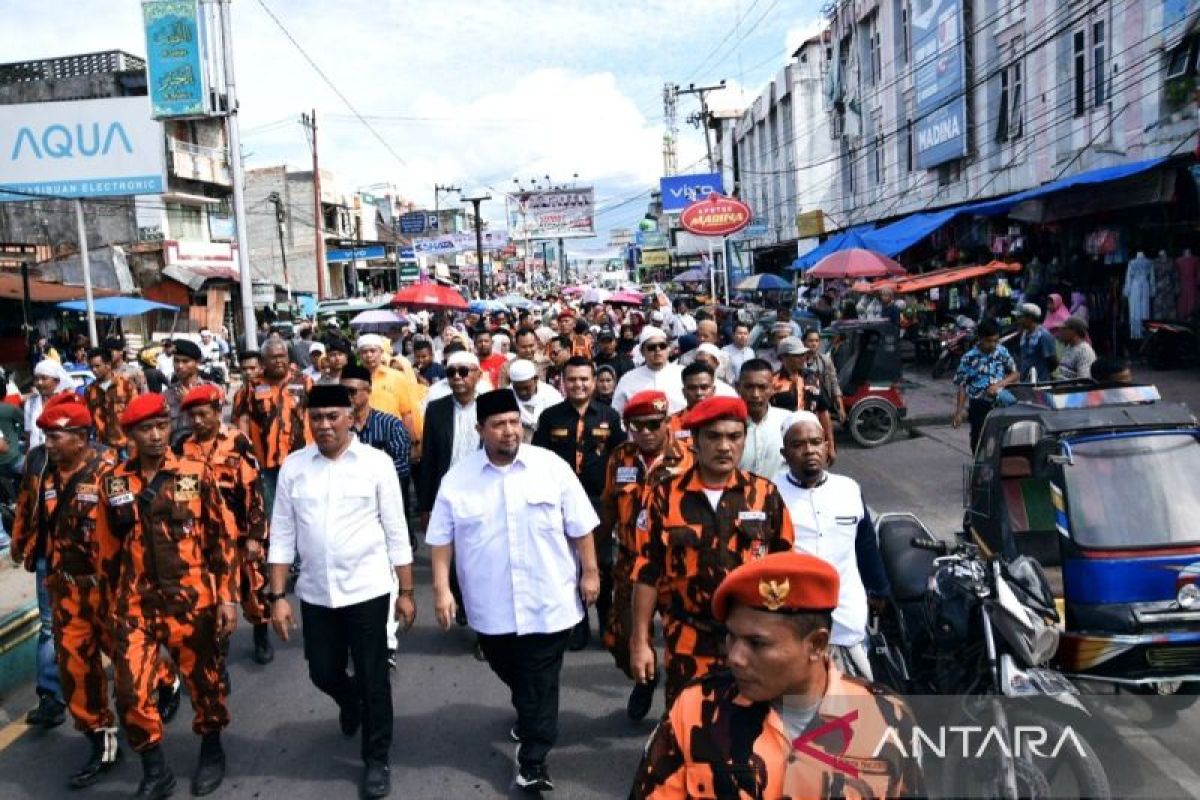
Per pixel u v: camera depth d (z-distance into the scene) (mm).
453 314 32094
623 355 13359
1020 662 3910
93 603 5000
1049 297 15672
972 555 4430
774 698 2164
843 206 34344
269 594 4918
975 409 9891
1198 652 4773
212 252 35281
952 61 23344
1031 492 6207
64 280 29516
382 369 9125
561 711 5617
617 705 5676
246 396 8344
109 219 34250
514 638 4605
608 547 6504
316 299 45500
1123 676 4824
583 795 4633
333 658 4898
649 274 78000
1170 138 15688
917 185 26859
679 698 2309
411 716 5676
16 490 9984
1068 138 18875
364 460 4887
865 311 23625
